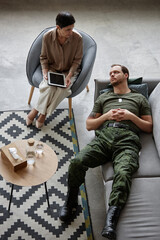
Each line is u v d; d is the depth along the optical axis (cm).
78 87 321
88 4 488
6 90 367
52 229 265
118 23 466
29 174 250
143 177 258
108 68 403
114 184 246
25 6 474
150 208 238
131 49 430
